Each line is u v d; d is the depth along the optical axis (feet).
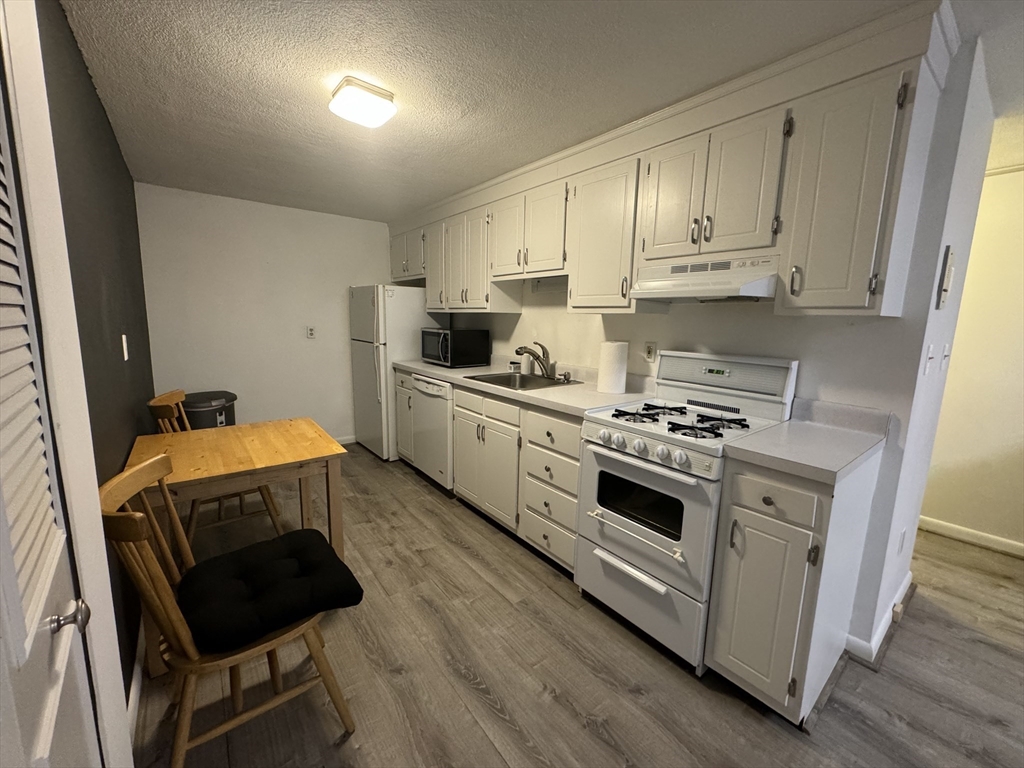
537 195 8.35
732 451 4.64
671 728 4.53
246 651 3.73
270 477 5.62
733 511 4.68
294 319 12.62
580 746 4.31
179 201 10.59
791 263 5.01
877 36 4.26
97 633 2.74
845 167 4.55
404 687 4.94
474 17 4.34
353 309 13.23
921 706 4.87
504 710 4.68
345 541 8.09
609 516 5.91
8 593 1.52
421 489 10.59
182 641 3.54
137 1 4.07
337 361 13.56
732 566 4.73
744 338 6.41
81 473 2.63
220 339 11.52
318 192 10.65
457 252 10.80
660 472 5.11
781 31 4.48
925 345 4.95
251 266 11.76
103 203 5.75
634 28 4.47
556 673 5.19
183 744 3.69
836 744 4.40
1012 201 7.89
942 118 4.63
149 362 9.98
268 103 6.11
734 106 5.37
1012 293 8.02
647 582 5.37
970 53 4.45
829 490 3.99
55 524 2.27
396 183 9.86
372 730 4.43
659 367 7.17
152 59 5.02
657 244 6.33
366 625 5.92
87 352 4.25
